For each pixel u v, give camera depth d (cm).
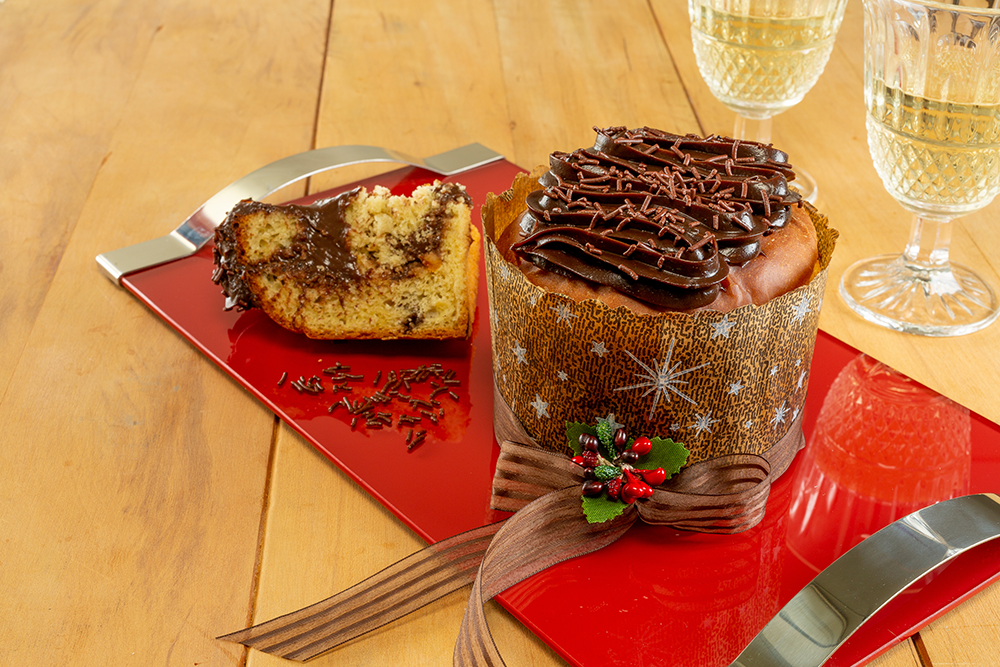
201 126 90
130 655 56
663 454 59
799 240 61
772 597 58
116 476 63
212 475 63
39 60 99
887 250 77
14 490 62
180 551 60
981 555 59
